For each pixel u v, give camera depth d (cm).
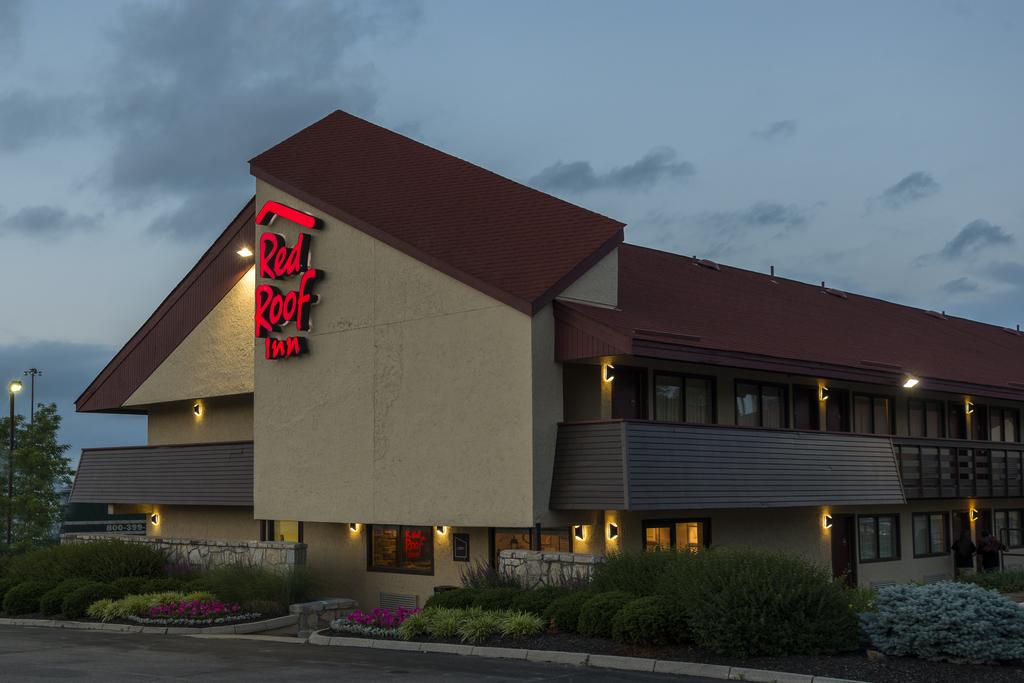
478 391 2314
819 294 3981
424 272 2452
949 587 1595
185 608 2278
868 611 1672
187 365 3164
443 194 2705
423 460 2419
